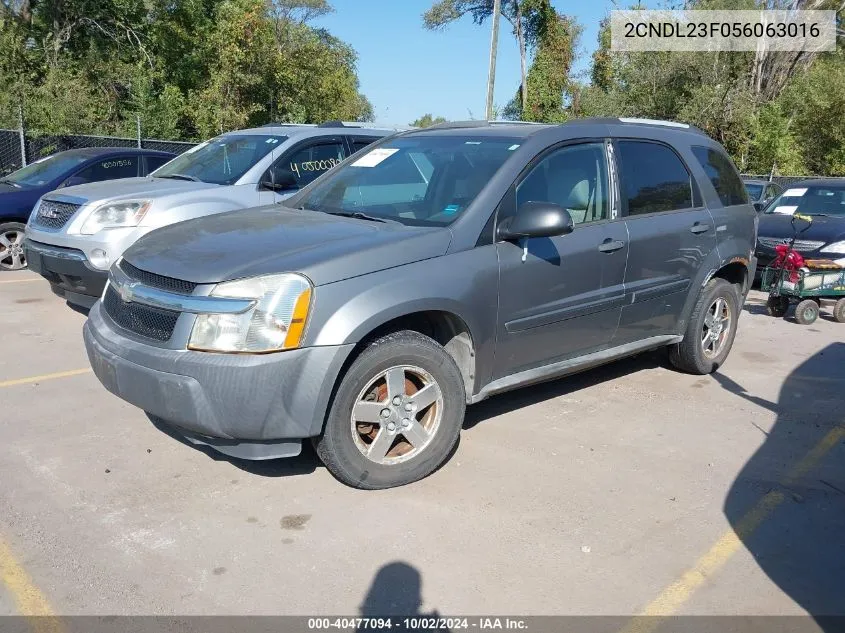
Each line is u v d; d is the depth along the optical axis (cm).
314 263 370
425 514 380
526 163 455
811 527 381
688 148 586
